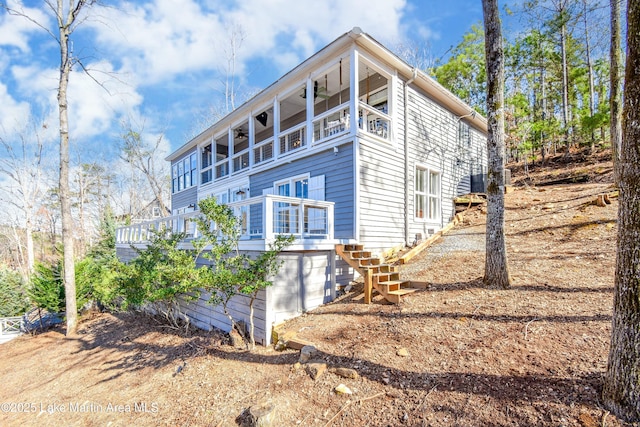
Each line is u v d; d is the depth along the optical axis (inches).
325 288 271.1
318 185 357.1
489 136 225.6
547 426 103.3
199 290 270.5
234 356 212.5
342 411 135.3
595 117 546.6
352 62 316.5
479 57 872.3
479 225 404.2
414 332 179.8
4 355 354.3
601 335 142.6
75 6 380.2
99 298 433.4
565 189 455.8
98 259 617.9
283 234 233.8
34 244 1242.0
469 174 534.0
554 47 714.2
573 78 700.0
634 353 97.3
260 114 505.4
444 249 331.9
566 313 167.3
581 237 285.9
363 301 248.7
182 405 173.8
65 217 391.5
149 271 280.2
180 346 255.6
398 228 368.2
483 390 125.4
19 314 478.0
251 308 220.2
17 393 255.3
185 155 707.4
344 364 163.2
